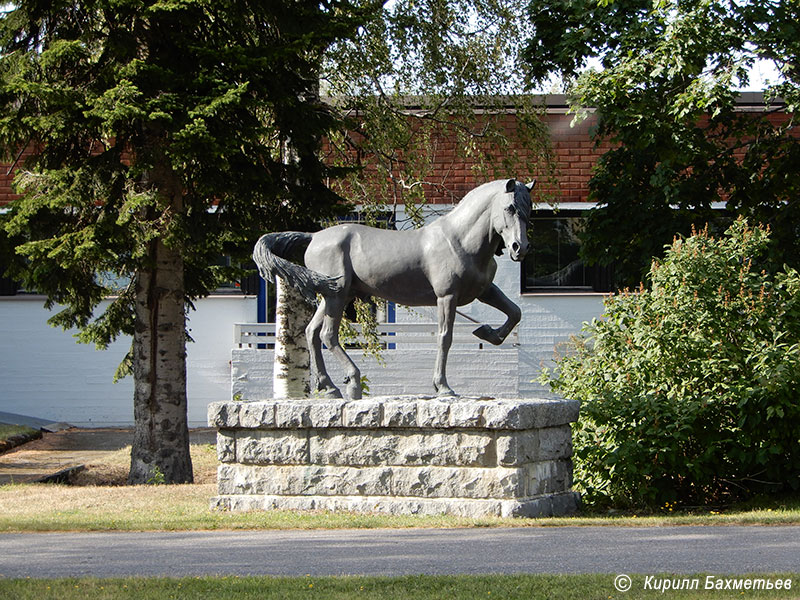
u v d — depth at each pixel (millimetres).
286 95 13438
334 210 14453
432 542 8383
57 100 12547
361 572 7160
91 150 14695
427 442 10055
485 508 9773
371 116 16844
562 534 8781
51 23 13680
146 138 13602
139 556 7887
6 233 13930
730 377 11859
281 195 13789
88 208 13719
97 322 16703
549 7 17188
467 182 21578
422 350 21797
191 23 13328
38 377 23203
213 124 12883
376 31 16844
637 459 11367
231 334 23031
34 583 6758
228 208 14188
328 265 10602
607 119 15422
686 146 15266
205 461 16844
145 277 14734
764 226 15758
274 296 23062
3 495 12180
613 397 11695
